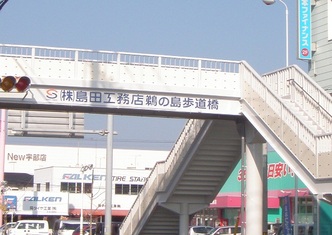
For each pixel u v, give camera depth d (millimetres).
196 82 23344
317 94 20797
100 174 66375
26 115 30219
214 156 26984
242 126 23688
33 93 21891
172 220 31359
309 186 18844
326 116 19844
